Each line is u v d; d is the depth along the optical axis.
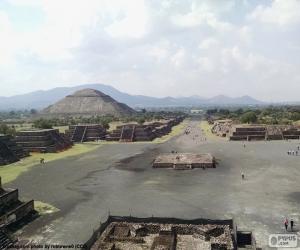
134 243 38.88
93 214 51.16
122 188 66.75
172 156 97.38
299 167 82.75
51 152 118.94
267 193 60.09
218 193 61.06
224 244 36.66
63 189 66.81
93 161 99.50
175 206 53.91
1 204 46.59
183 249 36.91
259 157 98.56
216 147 123.69
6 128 139.00
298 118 190.38
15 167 91.69
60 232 44.19
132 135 152.62
